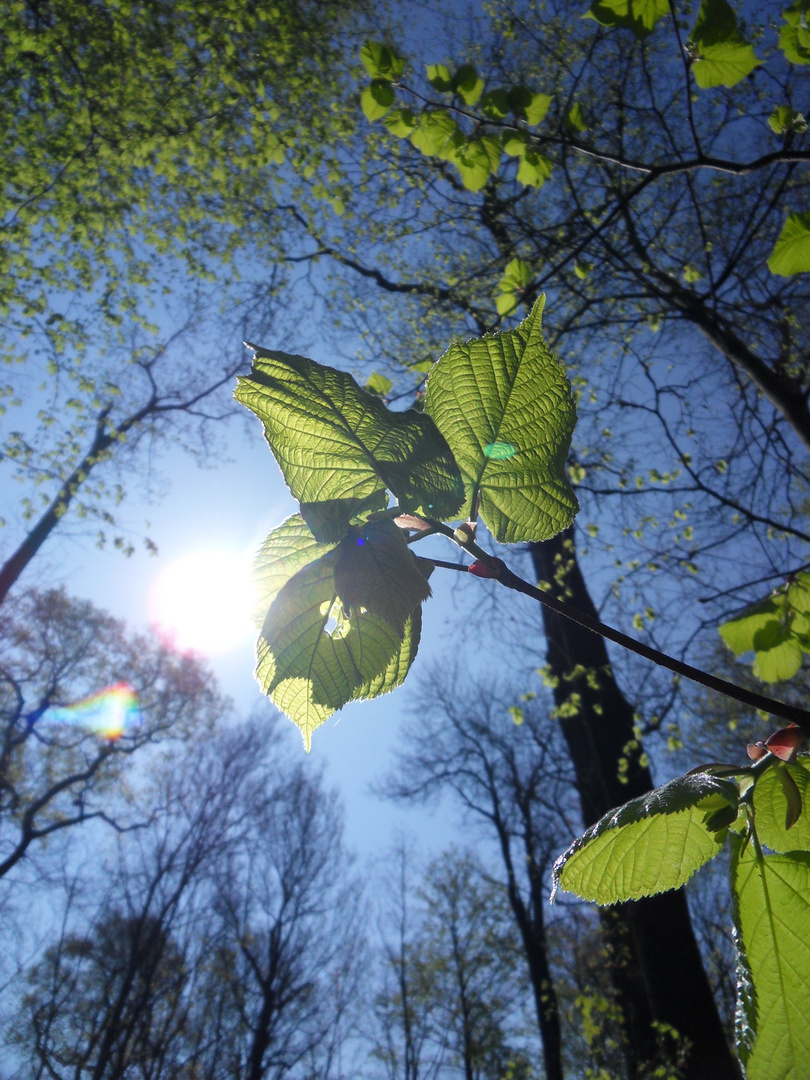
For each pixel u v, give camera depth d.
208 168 10.94
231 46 9.84
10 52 9.38
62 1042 17.67
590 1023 6.89
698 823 0.65
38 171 10.16
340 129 9.80
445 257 9.70
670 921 6.88
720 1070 6.08
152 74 10.12
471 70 2.95
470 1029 21.92
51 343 11.02
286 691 0.67
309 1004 22.95
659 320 6.09
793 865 0.59
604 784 7.79
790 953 0.57
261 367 0.66
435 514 0.66
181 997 20.05
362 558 0.59
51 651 20.22
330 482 0.67
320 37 10.34
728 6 2.23
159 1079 17.16
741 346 4.90
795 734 0.64
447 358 0.69
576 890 0.67
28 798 19.53
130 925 19.30
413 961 24.19
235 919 22.00
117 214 10.59
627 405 6.73
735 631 2.07
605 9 2.29
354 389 0.66
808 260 1.77
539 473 0.66
